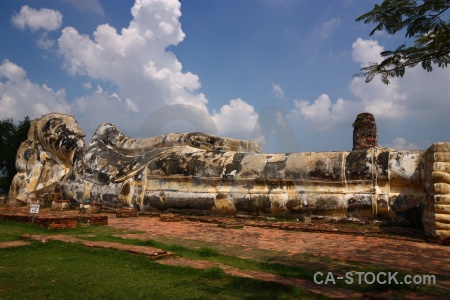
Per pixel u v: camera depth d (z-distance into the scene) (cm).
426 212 991
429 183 979
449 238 896
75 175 1850
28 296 486
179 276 584
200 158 1500
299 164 1296
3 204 1923
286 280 545
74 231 1016
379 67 579
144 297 486
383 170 1167
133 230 1088
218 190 1422
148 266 635
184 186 1493
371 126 1574
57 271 601
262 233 1070
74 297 485
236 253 777
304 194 1273
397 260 721
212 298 483
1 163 2912
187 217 1385
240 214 1385
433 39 535
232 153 1475
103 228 1103
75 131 2064
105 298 482
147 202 1550
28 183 2098
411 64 571
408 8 504
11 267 623
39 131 2120
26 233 936
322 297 478
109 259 678
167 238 962
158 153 1622
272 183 1339
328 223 1221
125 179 1633
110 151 1841
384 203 1147
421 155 1127
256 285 529
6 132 2936
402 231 1038
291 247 852
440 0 481
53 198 1959
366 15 532
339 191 1231
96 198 1719
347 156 1245
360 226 1155
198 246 852
